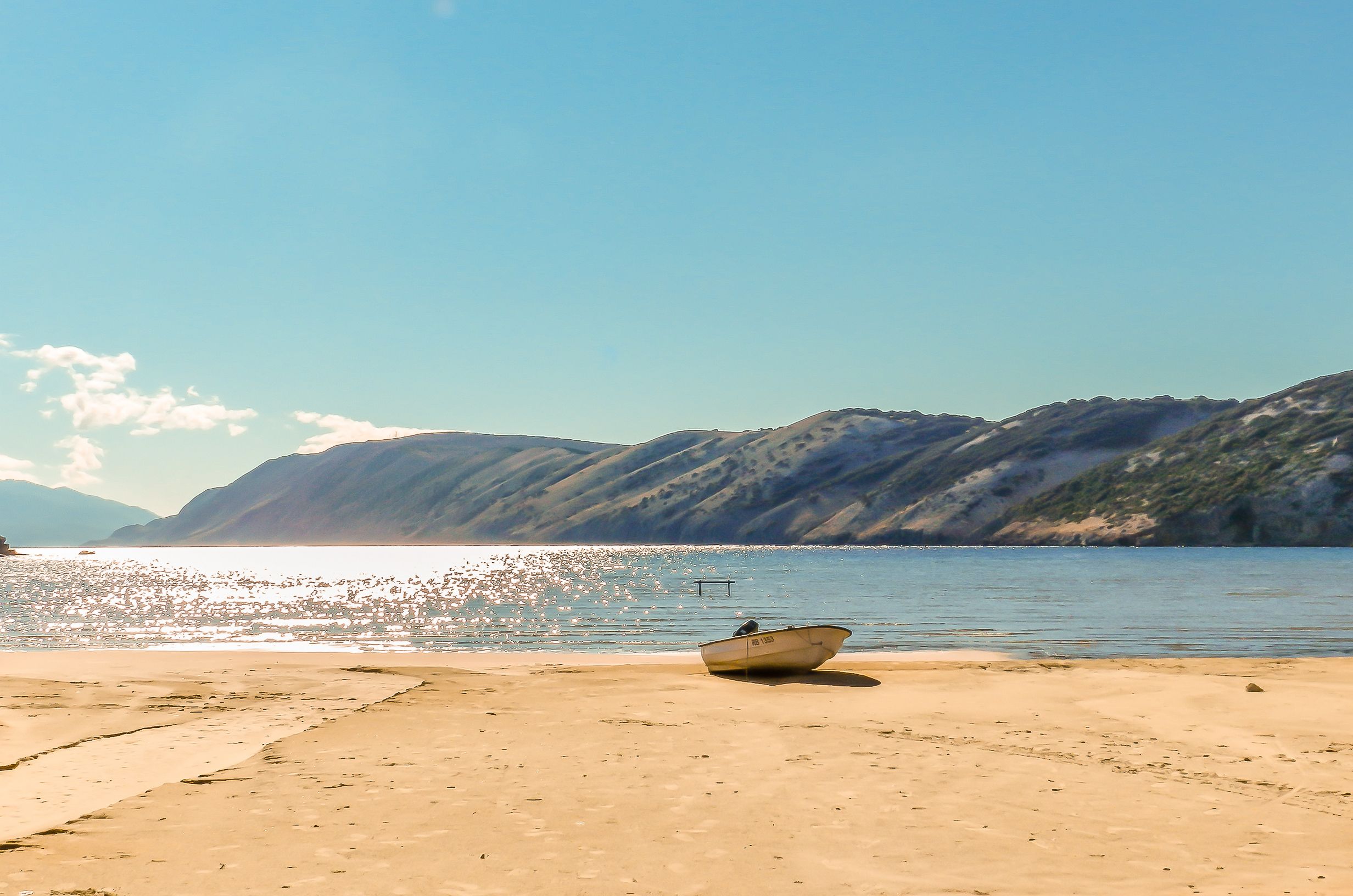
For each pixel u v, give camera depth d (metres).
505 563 196.00
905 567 131.88
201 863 8.84
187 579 139.38
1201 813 10.88
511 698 20.80
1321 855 9.27
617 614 60.66
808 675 25.47
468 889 8.18
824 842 9.70
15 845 9.34
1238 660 29.22
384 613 64.94
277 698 20.55
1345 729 16.12
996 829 10.20
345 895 8.00
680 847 9.51
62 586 117.00
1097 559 146.12
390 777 12.69
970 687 22.22
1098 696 20.27
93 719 17.58
